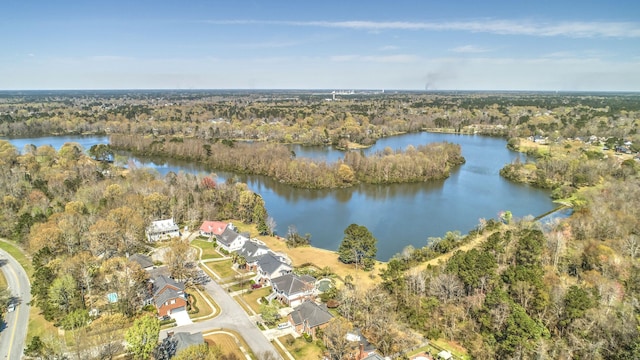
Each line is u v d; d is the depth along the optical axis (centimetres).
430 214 16400
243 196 15512
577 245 11119
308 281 10038
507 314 7625
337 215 16462
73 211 13050
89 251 11100
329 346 7494
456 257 9631
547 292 8331
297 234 13650
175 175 19350
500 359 7231
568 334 7556
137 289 9262
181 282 9925
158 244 12875
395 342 7681
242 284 10350
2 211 13975
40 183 16812
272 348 7812
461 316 8369
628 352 6512
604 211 12912
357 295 9056
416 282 9450
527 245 10269
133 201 14162
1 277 10519
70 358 7088
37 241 10838
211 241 13288
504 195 19038
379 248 13150
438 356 7438
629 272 9450
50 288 8662
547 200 18112
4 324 8425
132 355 7375
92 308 8844
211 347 7669
